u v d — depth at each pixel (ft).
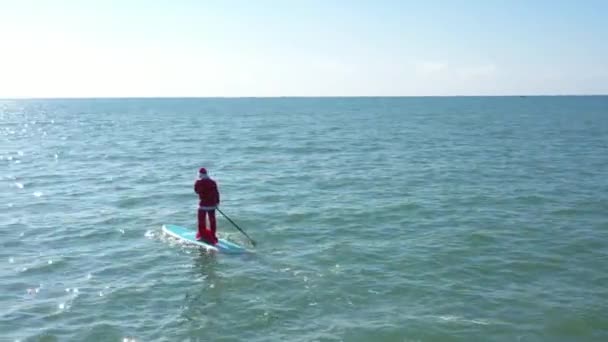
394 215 56.18
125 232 50.06
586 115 309.83
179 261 41.32
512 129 195.52
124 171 91.76
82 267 39.93
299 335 28.63
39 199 66.33
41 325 29.81
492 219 53.88
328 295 34.04
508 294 34.22
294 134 179.63
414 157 109.50
